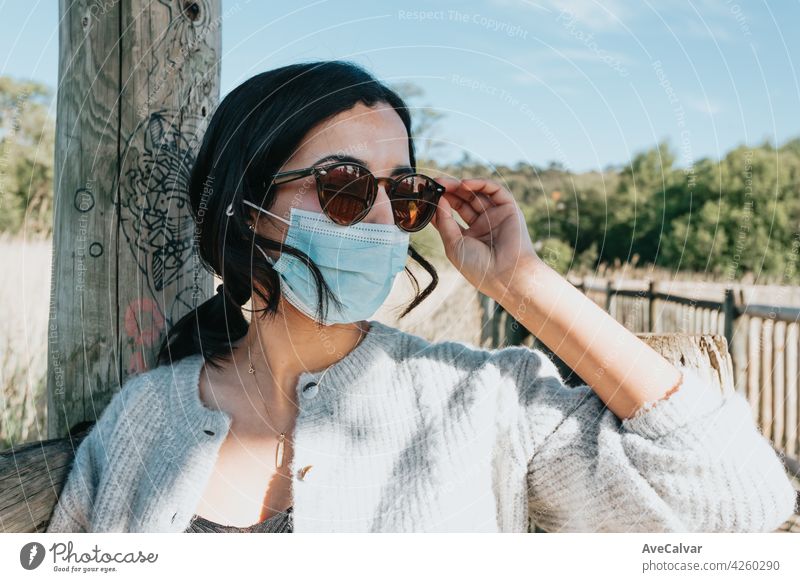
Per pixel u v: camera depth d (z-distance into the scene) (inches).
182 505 45.3
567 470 42.8
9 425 103.3
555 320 43.5
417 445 46.4
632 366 41.5
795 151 466.9
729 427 39.8
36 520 46.0
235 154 49.4
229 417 48.6
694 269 456.4
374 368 49.8
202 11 62.4
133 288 59.6
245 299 52.5
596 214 537.0
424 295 58.7
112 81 58.3
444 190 49.8
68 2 58.5
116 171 58.7
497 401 46.5
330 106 46.8
